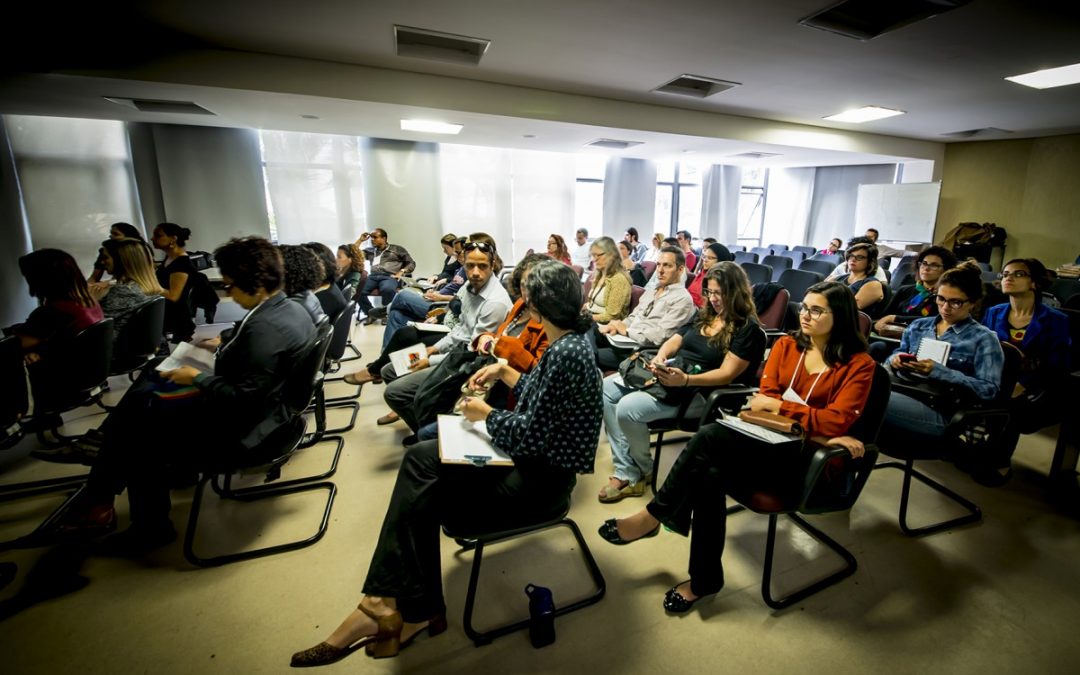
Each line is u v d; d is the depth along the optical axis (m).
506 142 5.82
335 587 1.49
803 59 3.43
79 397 2.00
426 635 1.30
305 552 1.64
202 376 1.44
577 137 5.41
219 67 3.32
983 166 6.99
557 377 1.14
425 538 1.17
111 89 3.40
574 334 1.20
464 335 2.35
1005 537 1.72
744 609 1.40
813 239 8.87
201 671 1.20
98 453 1.54
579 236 6.54
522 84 4.18
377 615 1.19
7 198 4.28
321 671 1.20
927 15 2.68
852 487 1.42
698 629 1.33
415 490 1.16
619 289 3.05
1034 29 2.85
